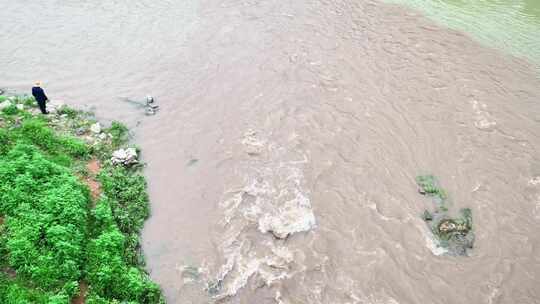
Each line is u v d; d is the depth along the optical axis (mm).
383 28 28047
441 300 13375
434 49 25859
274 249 14539
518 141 19438
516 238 15289
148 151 18062
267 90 22047
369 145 18859
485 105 21453
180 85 22125
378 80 22984
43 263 11969
